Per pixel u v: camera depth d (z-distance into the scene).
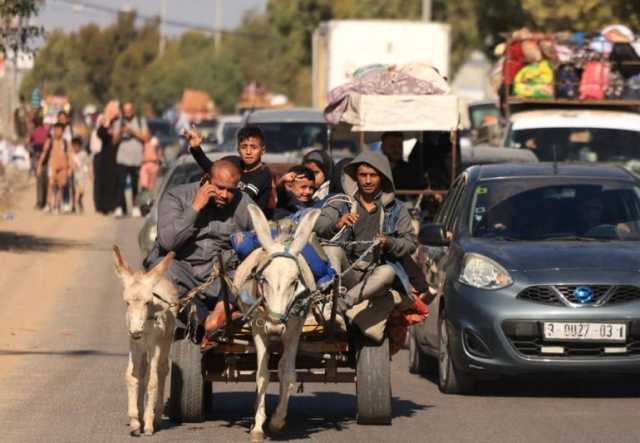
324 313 17.52
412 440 17.44
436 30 53.50
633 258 20.88
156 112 169.75
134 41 171.25
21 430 17.88
